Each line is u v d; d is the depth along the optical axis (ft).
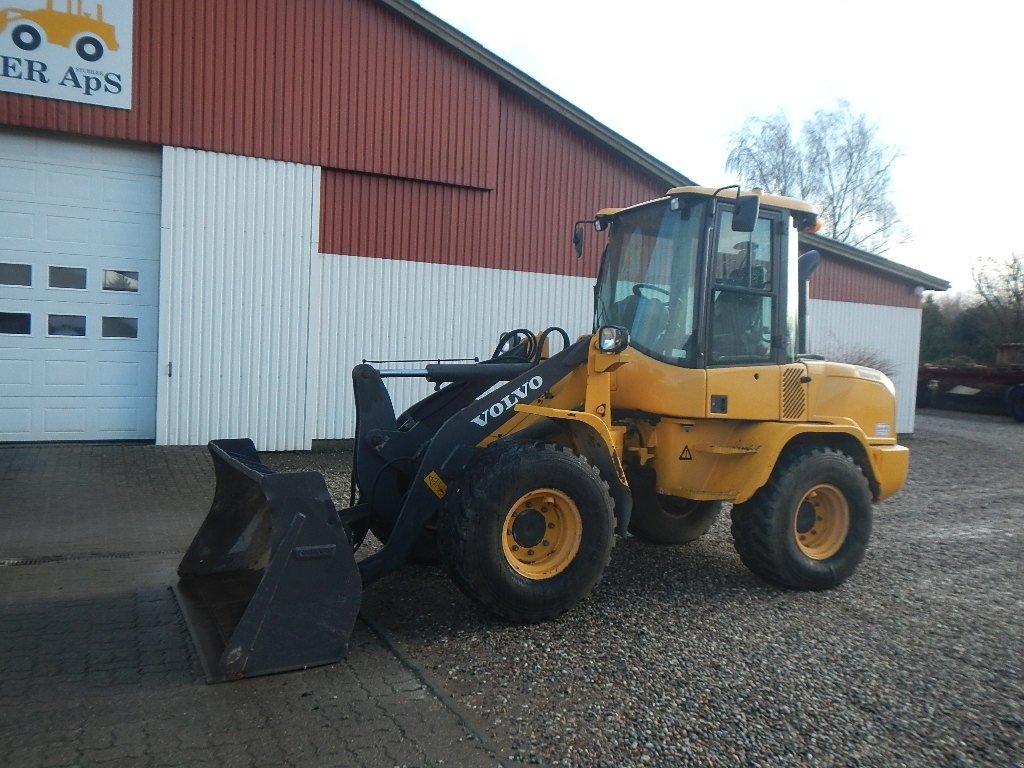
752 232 19.77
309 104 36.58
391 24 37.86
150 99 33.96
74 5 32.58
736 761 11.53
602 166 43.78
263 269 36.19
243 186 35.65
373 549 21.54
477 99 40.04
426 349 40.16
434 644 15.35
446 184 39.91
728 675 14.42
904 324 58.03
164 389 34.71
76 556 20.53
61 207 33.71
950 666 15.30
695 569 21.26
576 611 17.47
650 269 19.93
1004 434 62.75
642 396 18.94
